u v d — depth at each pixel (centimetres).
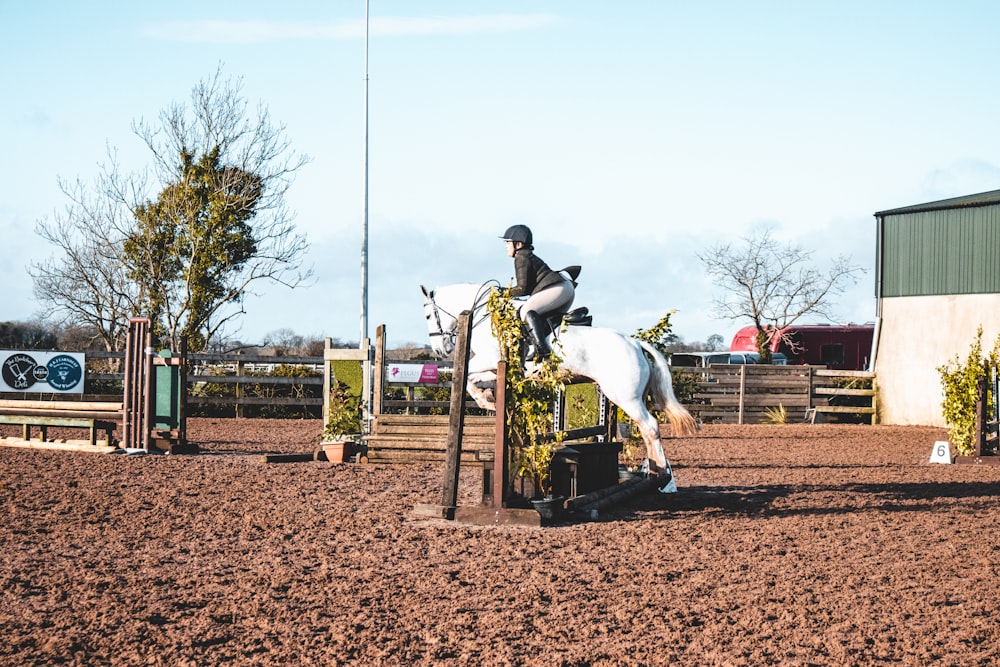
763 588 751
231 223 3331
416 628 631
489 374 1212
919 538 967
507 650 587
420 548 889
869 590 750
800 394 3178
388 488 1304
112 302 3309
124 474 1386
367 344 1706
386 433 1625
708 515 1112
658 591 736
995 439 1958
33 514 1025
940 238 3044
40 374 2438
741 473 1584
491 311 1083
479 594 719
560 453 1134
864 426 2978
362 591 722
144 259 3325
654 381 1273
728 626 645
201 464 1550
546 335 1188
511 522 1034
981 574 805
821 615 675
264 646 590
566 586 747
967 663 579
